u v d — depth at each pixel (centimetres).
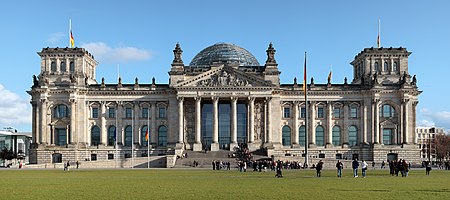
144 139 18162
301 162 15338
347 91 17975
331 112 18112
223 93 17275
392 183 6925
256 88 17250
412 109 17700
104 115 18138
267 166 12888
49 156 17612
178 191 5553
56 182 7162
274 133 17700
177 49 17862
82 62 18188
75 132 17838
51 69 18112
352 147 17938
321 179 7931
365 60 18150
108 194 5219
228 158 15625
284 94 18125
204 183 6881
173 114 17825
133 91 18062
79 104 18050
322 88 18100
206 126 18050
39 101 17762
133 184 6688
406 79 17775
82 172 10981
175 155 15550
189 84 17312
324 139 18175
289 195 5100
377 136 17650
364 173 8856
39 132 17762
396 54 18012
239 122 18050
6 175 9456
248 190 5678
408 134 17600
